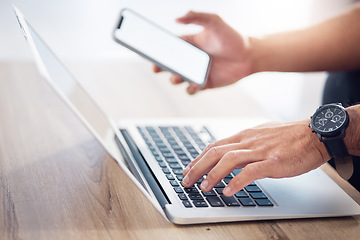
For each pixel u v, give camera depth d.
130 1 2.42
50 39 2.34
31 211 0.61
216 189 0.69
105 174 0.74
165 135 0.89
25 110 0.96
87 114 0.82
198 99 1.15
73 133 0.89
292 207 0.66
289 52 1.10
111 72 1.25
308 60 1.11
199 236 0.58
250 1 2.52
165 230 0.59
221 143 0.75
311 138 0.70
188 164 0.77
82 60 1.31
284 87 2.60
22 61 1.25
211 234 0.59
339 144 0.68
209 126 0.96
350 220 0.65
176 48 0.97
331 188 0.73
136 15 0.93
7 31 2.22
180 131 0.92
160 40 0.95
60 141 0.85
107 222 0.60
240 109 1.11
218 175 0.67
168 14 2.47
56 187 0.68
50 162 0.76
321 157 0.70
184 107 1.09
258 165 0.67
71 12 2.35
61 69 0.85
